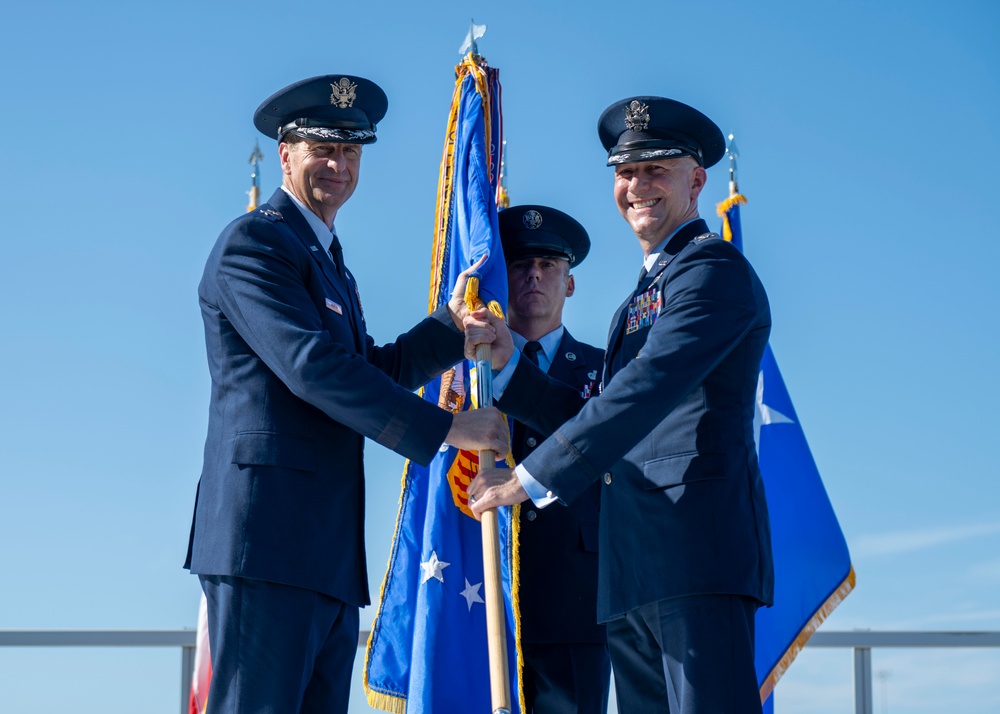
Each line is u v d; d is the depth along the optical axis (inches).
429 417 173.5
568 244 228.8
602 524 179.2
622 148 189.3
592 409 172.1
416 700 206.4
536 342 226.7
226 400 173.0
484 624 211.0
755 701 164.7
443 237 220.5
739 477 171.3
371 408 170.6
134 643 226.1
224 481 167.8
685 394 170.6
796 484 260.1
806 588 253.1
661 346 172.4
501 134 223.5
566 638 210.4
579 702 210.2
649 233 189.6
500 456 185.5
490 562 176.9
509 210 229.8
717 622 166.2
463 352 203.2
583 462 171.0
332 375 168.9
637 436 170.2
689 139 189.6
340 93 188.5
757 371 180.9
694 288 175.8
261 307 172.2
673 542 168.9
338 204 190.1
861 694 233.3
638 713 178.4
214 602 166.6
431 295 219.9
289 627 163.9
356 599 173.9
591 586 213.3
